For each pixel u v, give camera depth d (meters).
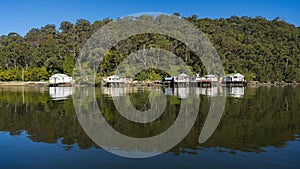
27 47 107.12
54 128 17.34
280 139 14.42
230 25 147.25
